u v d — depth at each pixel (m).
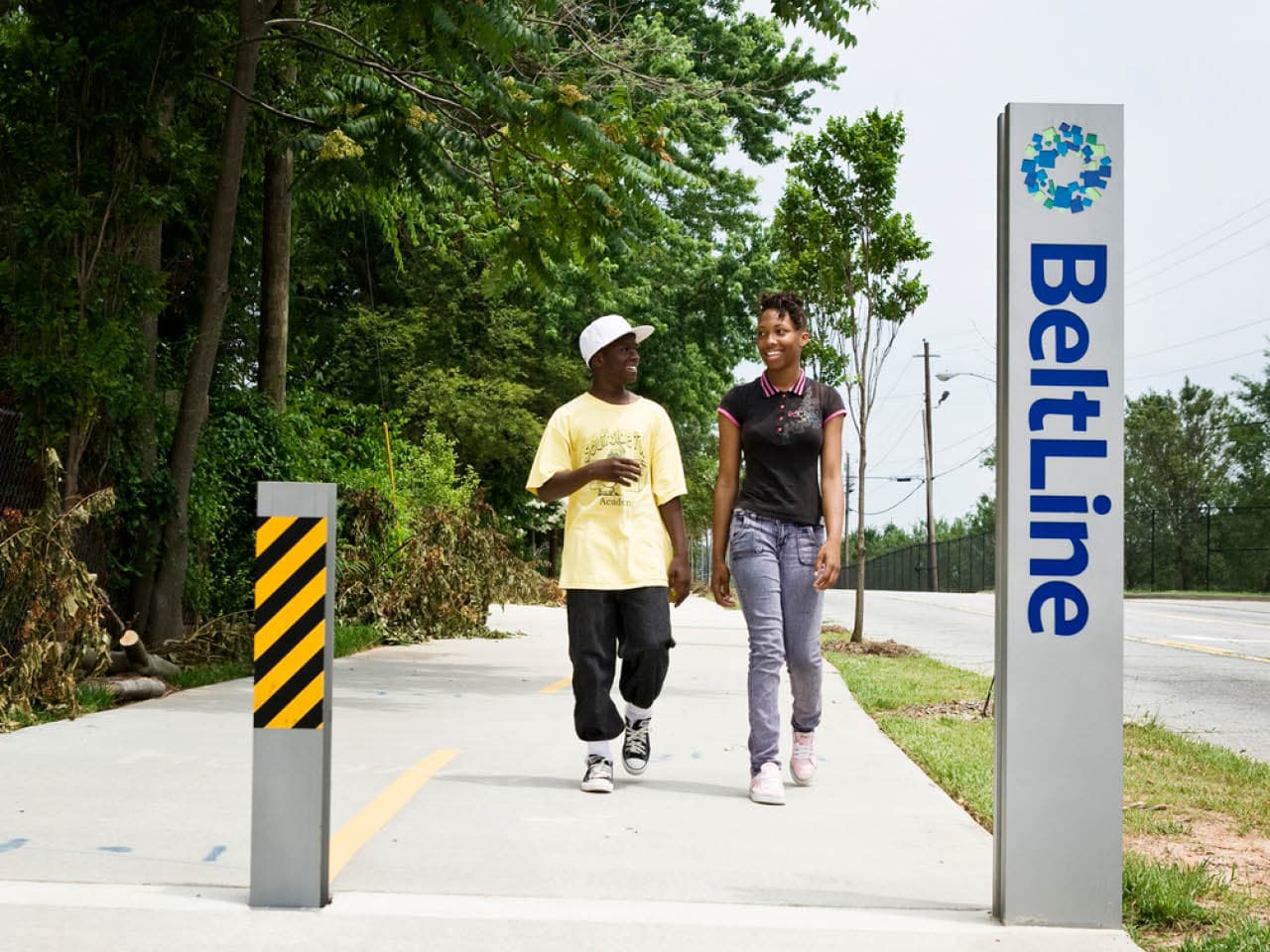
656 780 5.68
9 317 9.07
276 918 3.53
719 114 24.42
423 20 8.77
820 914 3.65
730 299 32.50
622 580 5.41
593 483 5.47
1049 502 3.61
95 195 9.01
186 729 6.86
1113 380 3.63
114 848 4.29
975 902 3.80
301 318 30.47
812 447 5.38
